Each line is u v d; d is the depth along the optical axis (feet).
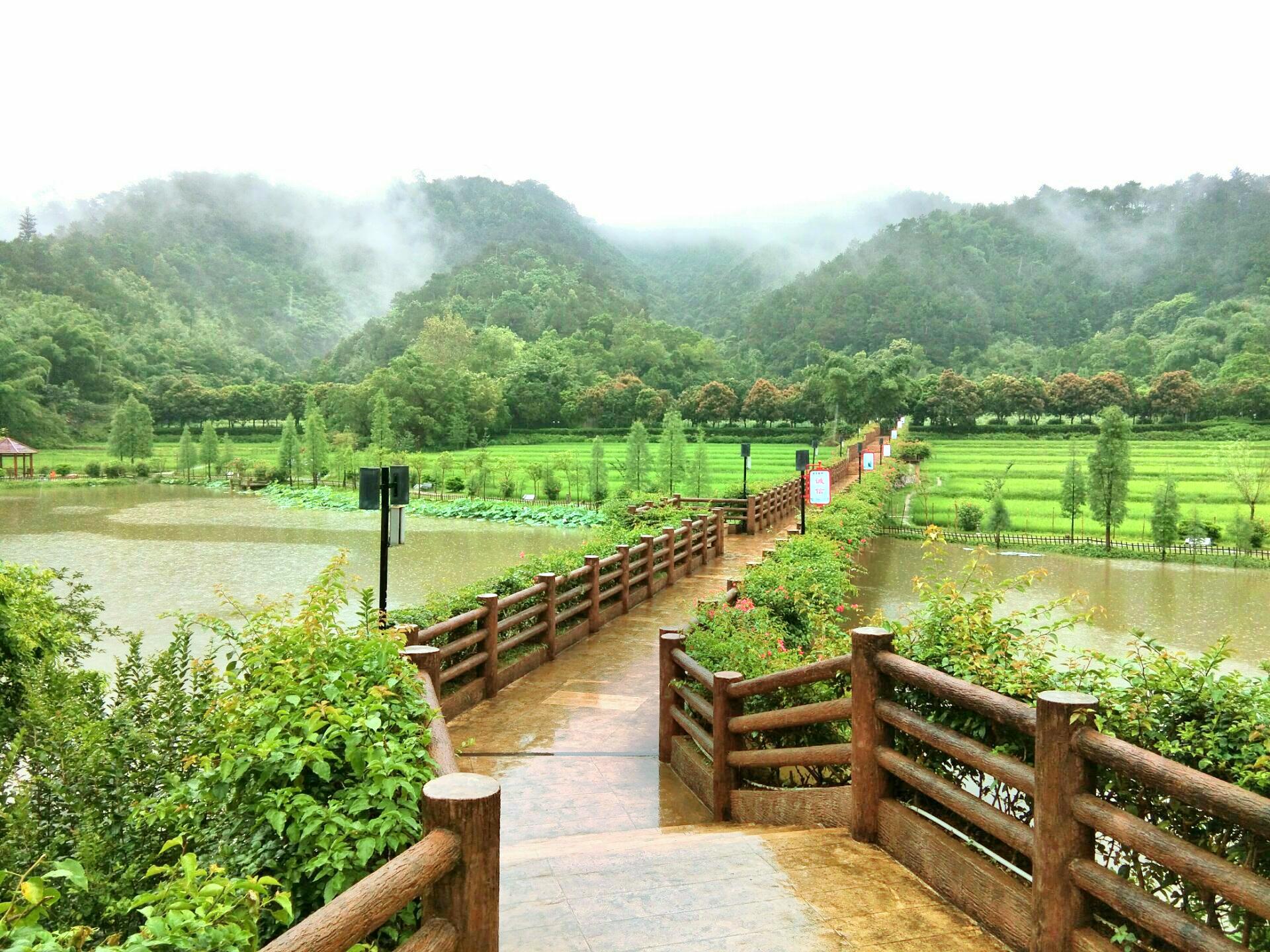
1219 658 8.61
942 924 8.97
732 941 8.62
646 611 35.12
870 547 86.74
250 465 216.74
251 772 8.28
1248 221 573.74
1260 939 7.24
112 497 169.68
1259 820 5.85
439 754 8.76
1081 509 138.92
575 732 20.15
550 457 207.10
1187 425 231.71
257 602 13.53
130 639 14.15
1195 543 106.32
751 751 14.37
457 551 88.79
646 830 13.62
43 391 320.50
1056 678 9.37
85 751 10.29
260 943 7.22
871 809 11.12
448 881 5.84
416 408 257.55
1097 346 412.16
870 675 11.07
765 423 271.49
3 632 18.69
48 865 8.75
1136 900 6.87
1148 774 6.81
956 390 250.57
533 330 485.56
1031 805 9.55
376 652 10.16
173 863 9.14
